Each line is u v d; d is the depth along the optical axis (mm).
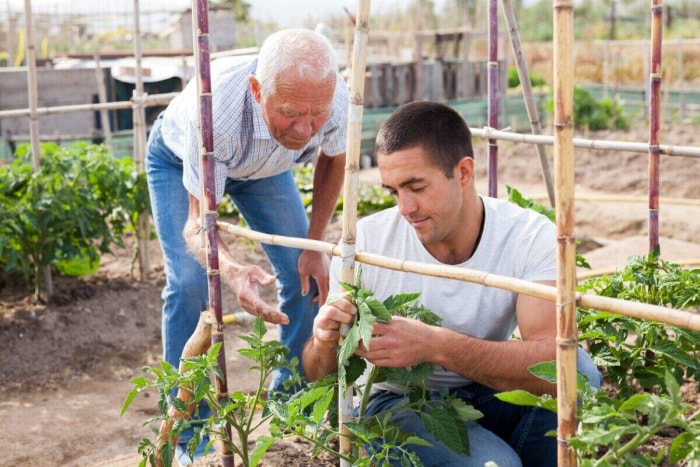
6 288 6230
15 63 14297
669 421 1864
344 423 2416
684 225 7301
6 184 5770
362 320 2230
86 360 5344
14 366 5176
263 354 2691
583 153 11609
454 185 2512
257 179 3742
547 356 2477
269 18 17422
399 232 2799
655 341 2980
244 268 2854
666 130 13516
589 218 8000
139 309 6059
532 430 2783
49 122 11891
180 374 2662
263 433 3809
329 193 3859
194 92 3436
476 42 21234
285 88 2900
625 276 3199
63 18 16766
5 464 4008
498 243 2705
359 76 2184
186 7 14523
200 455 3408
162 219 3598
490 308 2730
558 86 1809
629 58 24422
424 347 2383
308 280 3705
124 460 3803
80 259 6258
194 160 3107
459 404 2512
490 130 3838
